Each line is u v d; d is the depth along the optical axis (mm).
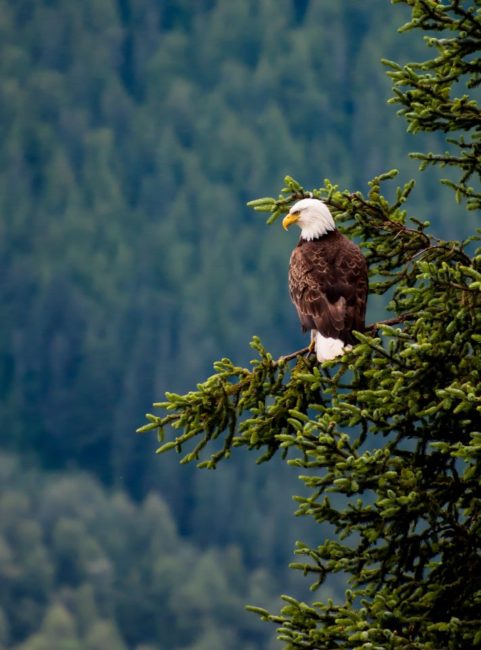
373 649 8961
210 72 179250
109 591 96188
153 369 126188
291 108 159250
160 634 92938
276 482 97438
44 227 153125
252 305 128375
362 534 9562
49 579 95312
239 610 91812
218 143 157250
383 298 83438
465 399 9062
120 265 144750
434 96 10539
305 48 159875
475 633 9219
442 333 9836
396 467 9680
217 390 10414
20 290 139500
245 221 150000
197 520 99500
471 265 10602
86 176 165500
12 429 128500
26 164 164375
